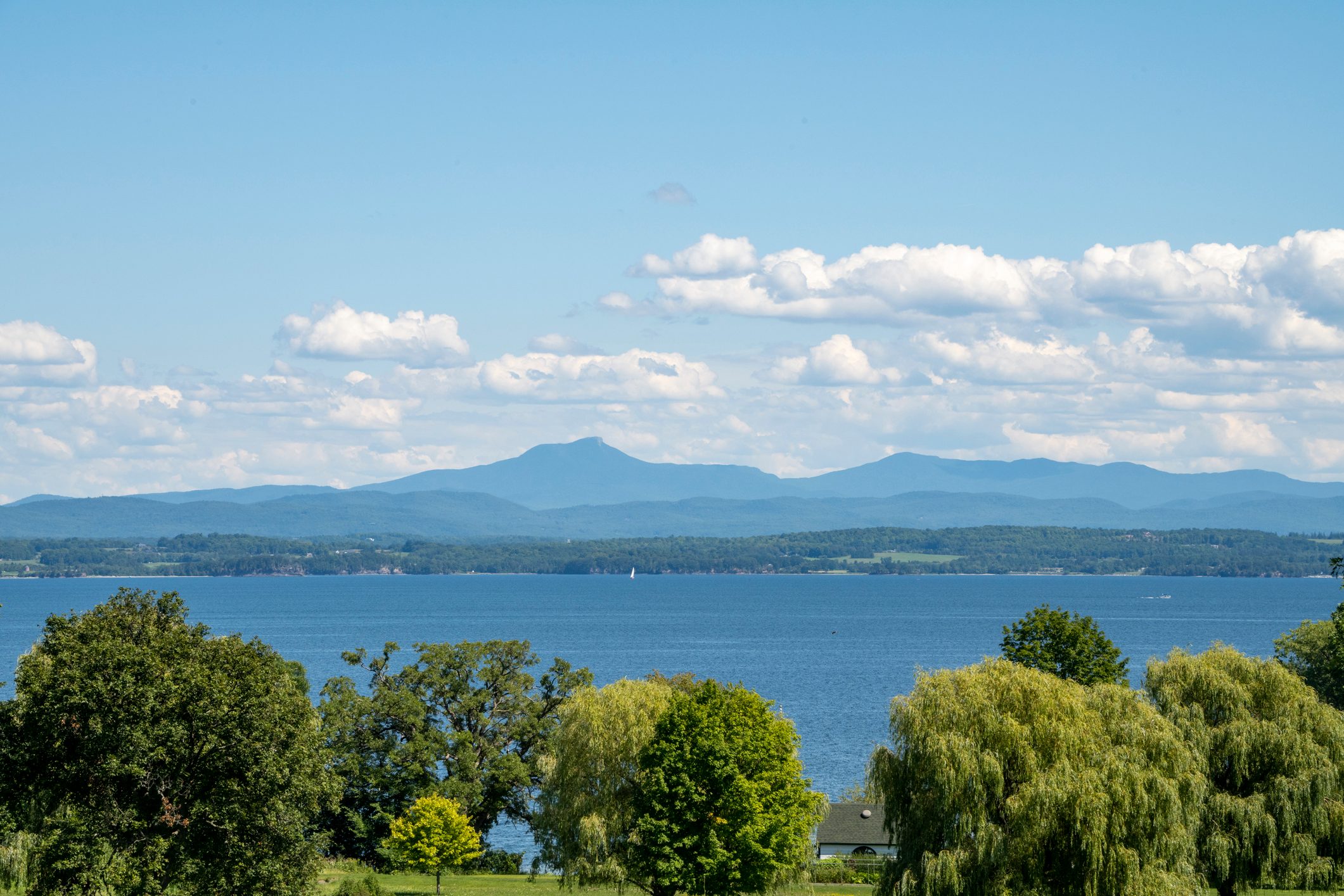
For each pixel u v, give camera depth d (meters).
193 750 62.50
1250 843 70.19
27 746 61.69
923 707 71.06
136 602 69.06
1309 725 72.88
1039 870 66.38
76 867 57.88
